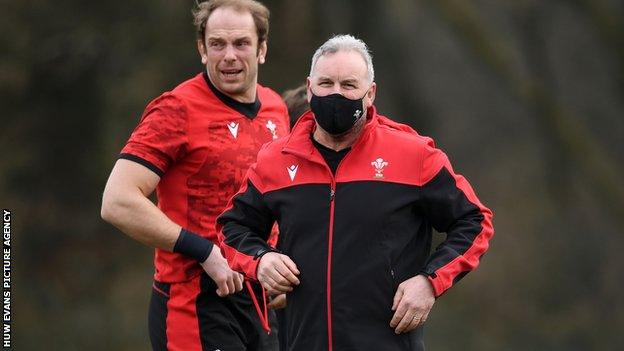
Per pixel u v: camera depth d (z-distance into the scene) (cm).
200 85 1778
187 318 1764
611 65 6612
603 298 6291
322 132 1462
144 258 6025
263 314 1823
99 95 5781
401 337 1427
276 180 1470
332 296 1418
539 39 6575
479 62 6406
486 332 6119
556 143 6272
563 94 6681
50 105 5875
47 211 5953
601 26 5966
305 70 5706
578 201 6397
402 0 6388
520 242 6450
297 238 1445
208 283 1762
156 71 5659
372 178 1436
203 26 1794
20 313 5734
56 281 5888
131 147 1728
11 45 5762
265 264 1430
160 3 5650
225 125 1770
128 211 1703
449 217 1445
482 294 6316
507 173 6662
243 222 1505
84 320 5719
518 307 6244
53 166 5941
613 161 6644
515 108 6700
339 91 1412
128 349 5628
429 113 6575
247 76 1778
